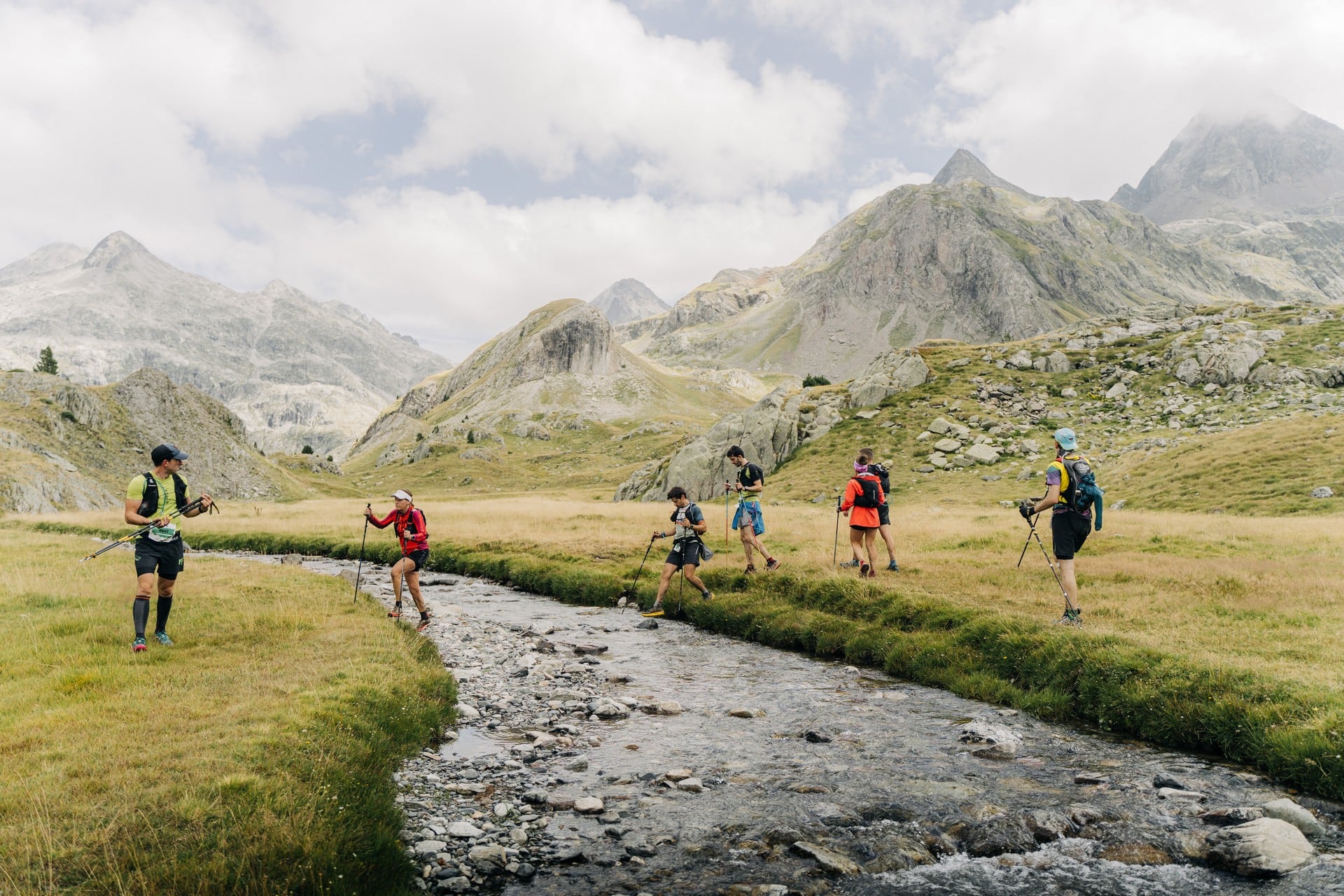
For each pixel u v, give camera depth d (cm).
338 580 1952
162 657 1050
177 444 11125
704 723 1000
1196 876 567
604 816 690
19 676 941
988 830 640
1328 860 578
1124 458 5928
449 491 14812
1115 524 2775
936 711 1045
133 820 559
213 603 1477
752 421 7994
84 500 7075
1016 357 8806
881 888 553
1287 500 3688
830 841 630
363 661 1086
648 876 575
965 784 759
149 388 11556
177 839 542
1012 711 1036
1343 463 4012
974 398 7975
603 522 3650
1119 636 1113
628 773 812
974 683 1139
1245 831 606
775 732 957
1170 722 889
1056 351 8706
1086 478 1250
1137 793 727
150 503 1107
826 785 761
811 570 1861
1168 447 5728
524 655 1421
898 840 630
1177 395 7294
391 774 763
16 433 8188
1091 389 7956
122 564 2072
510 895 549
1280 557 1919
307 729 776
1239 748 818
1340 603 1322
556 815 697
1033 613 1359
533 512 4659
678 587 1961
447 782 784
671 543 2658
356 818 620
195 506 1167
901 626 1417
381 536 3569
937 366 8912
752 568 1953
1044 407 7688
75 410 10206
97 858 512
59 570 1898
